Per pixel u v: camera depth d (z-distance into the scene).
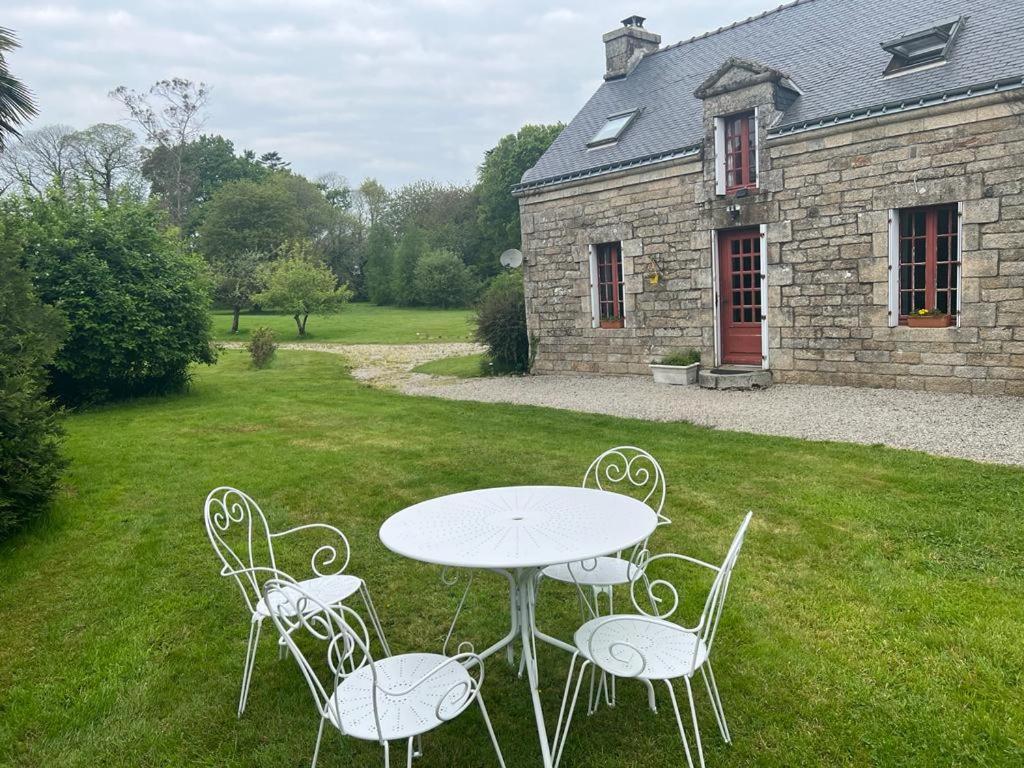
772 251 9.92
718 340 10.87
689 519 4.95
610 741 2.67
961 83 8.20
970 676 2.92
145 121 39.22
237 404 11.10
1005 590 3.64
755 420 7.96
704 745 2.62
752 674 3.03
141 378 11.79
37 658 3.44
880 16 10.66
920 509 4.79
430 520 2.99
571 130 13.70
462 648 3.41
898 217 8.85
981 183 8.02
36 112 9.34
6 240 6.38
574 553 2.52
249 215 39.59
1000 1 9.22
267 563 4.52
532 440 7.66
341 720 2.25
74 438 8.56
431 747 2.69
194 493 6.08
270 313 38.38
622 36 14.28
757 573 4.02
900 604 3.55
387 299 45.34
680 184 10.87
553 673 3.17
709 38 13.45
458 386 12.64
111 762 2.67
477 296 41.50
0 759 2.71
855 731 2.63
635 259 11.64
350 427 8.87
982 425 6.88
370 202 58.03
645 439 7.38
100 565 4.58
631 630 2.77
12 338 5.44
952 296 8.64
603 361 12.38
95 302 10.95
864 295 9.13
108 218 11.62
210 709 2.98
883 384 9.10
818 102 9.63
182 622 3.78
